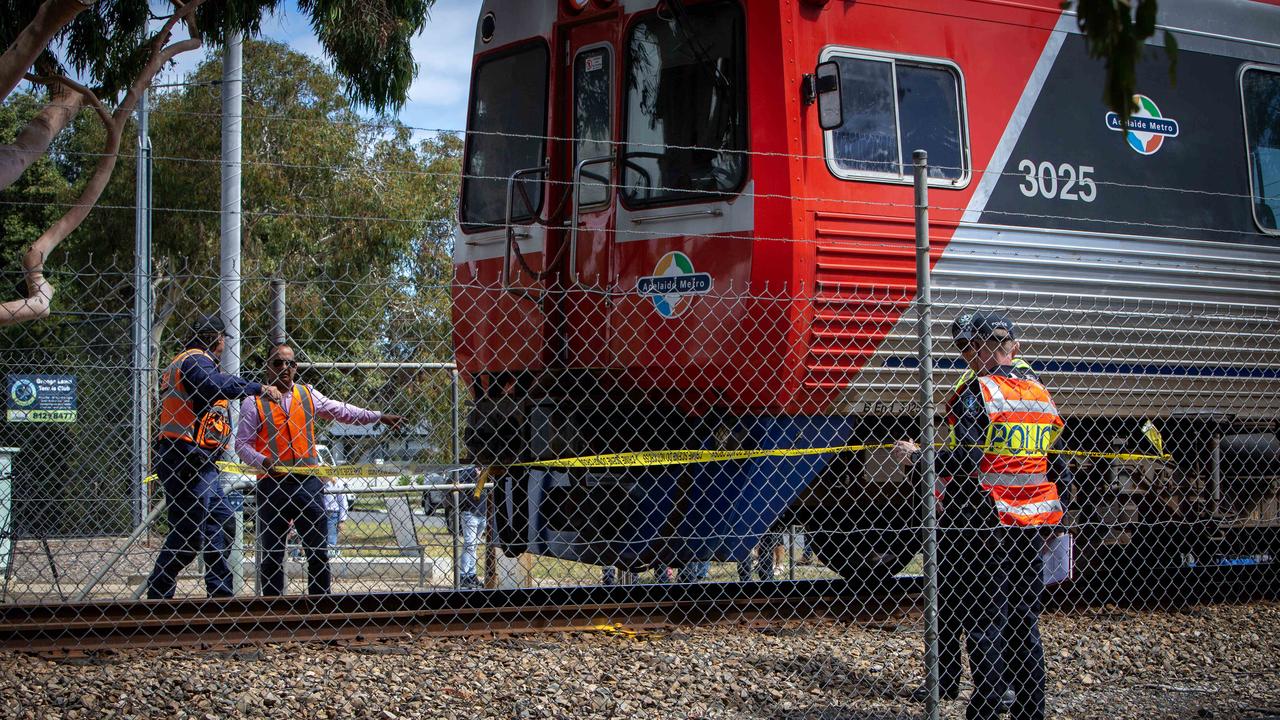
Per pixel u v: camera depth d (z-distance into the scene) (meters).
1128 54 3.77
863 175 6.19
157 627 5.77
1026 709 4.77
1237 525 7.86
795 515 6.99
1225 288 7.27
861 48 6.28
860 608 6.73
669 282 6.30
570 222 6.81
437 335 8.94
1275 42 7.64
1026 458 4.80
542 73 7.13
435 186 21.88
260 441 6.84
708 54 6.32
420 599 6.22
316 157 20.69
